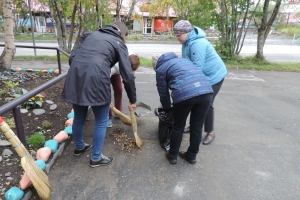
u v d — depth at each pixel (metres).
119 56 2.31
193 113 2.44
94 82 2.15
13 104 2.00
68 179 2.36
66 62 8.34
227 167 2.67
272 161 2.81
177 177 2.47
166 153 2.83
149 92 5.39
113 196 2.17
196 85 2.30
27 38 20.50
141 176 2.46
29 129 3.13
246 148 3.08
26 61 8.28
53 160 2.56
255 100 5.10
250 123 3.86
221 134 3.44
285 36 26.72
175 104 2.38
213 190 2.30
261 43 9.74
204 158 2.83
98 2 8.73
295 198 2.22
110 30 2.41
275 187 2.37
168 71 2.42
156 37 24.06
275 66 9.06
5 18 5.54
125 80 2.37
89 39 2.31
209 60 2.80
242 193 2.27
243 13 9.96
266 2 9.08
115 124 3.58
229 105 4.71
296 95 5.58
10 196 1.95
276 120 4.03
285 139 3.36
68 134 3.05
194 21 9.64
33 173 2.00
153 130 3.47
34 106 3.78
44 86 2.61
